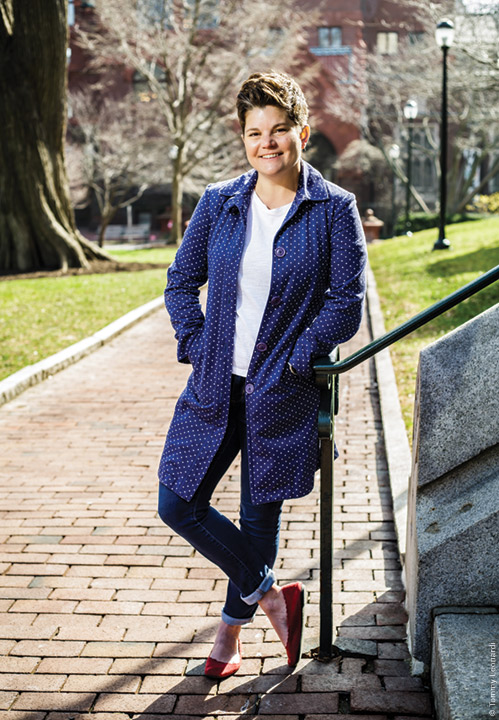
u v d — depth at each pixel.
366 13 43.16
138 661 2.84
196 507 2.53
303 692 2.60
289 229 2.38
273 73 2.35
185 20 30.89
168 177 36.56
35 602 3.30
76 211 49.25
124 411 6.39
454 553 2.45
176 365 8.03
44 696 2.64
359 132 42.88
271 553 2.68
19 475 4.91
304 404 2.49
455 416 2.47
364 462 4.97
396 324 9.30
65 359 7.94
